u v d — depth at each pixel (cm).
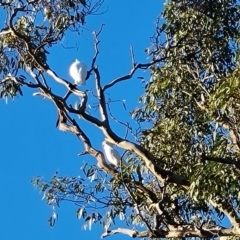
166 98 1185
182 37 1180
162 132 1141
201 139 1121
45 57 1062
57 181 1090
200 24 1189
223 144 969
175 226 966
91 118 962
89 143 977
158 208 966
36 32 1088
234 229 966
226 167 931
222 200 986
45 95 977
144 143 1135
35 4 1085
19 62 1084
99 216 1051
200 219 1085
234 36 1198
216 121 1011
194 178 939
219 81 1046
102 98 969
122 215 1047
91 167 1071
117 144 970
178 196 1070
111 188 1046
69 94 973
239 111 992
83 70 951
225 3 1203
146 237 1006
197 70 1166
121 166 952
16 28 1092
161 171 977
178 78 1167
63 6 1080
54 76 983
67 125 980
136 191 1027
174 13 1193
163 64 1186
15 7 1072
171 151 1115
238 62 984
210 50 1177
